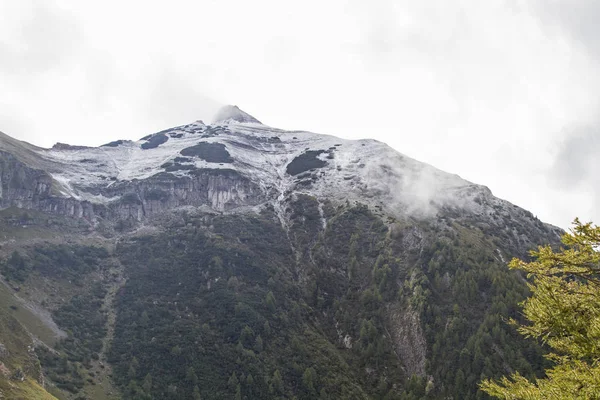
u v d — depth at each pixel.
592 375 21.55
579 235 23.20
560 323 23.84
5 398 59.09
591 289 24.83
